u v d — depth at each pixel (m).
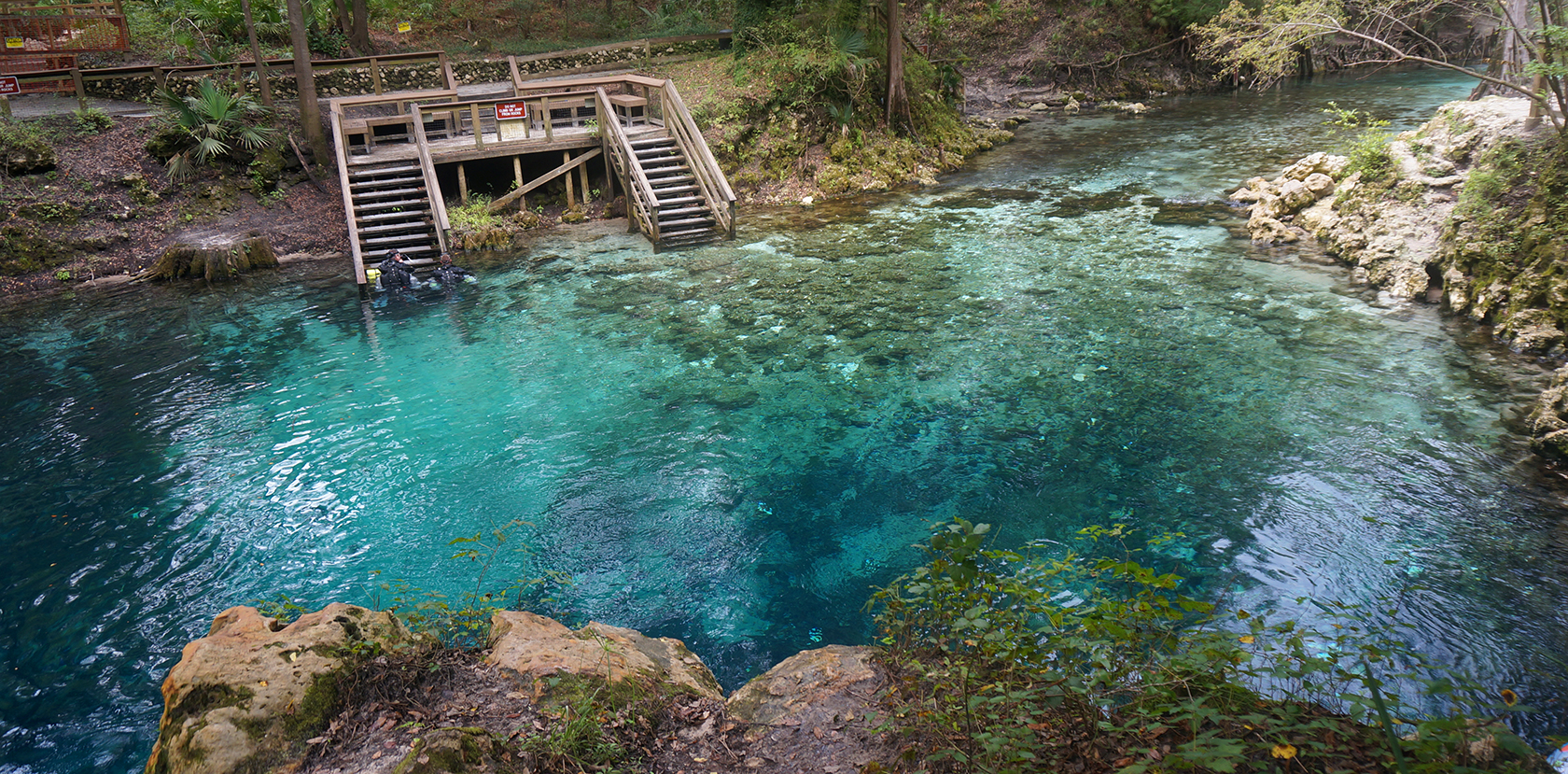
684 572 6.76
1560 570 6.12
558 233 17.11
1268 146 21.75
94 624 6.33
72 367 11.17
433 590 6.57
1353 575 6.22
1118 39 33.34
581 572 6.80
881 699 4.18
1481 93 15.88
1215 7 32.22
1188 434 8.45
